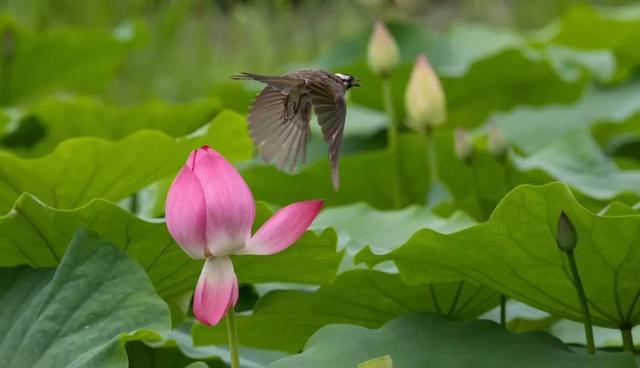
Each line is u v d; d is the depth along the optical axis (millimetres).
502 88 9828
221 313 6395
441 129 10055
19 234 6625
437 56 10797
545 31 13055
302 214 6418
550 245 6602
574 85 9930
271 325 6949
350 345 6617
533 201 6547
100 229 6633
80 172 7086
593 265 6625
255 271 6770
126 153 7074
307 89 6316
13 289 6586
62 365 6434
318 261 6758
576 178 7863
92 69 11133
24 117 8328
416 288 6855
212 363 6871
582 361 6539
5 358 6480
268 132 6449
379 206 8180
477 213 7770
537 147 10070
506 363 6559
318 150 9258
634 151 9906
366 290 6863
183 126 8305
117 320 6473
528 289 6719
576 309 6727
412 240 6633
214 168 6387
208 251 6398
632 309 6695
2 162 7008
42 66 10820
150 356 6863
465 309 6922
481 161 7980
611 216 6535
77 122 8359
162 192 7539
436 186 7863
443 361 6574
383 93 9656
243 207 6391
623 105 10391
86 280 6516
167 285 6789
